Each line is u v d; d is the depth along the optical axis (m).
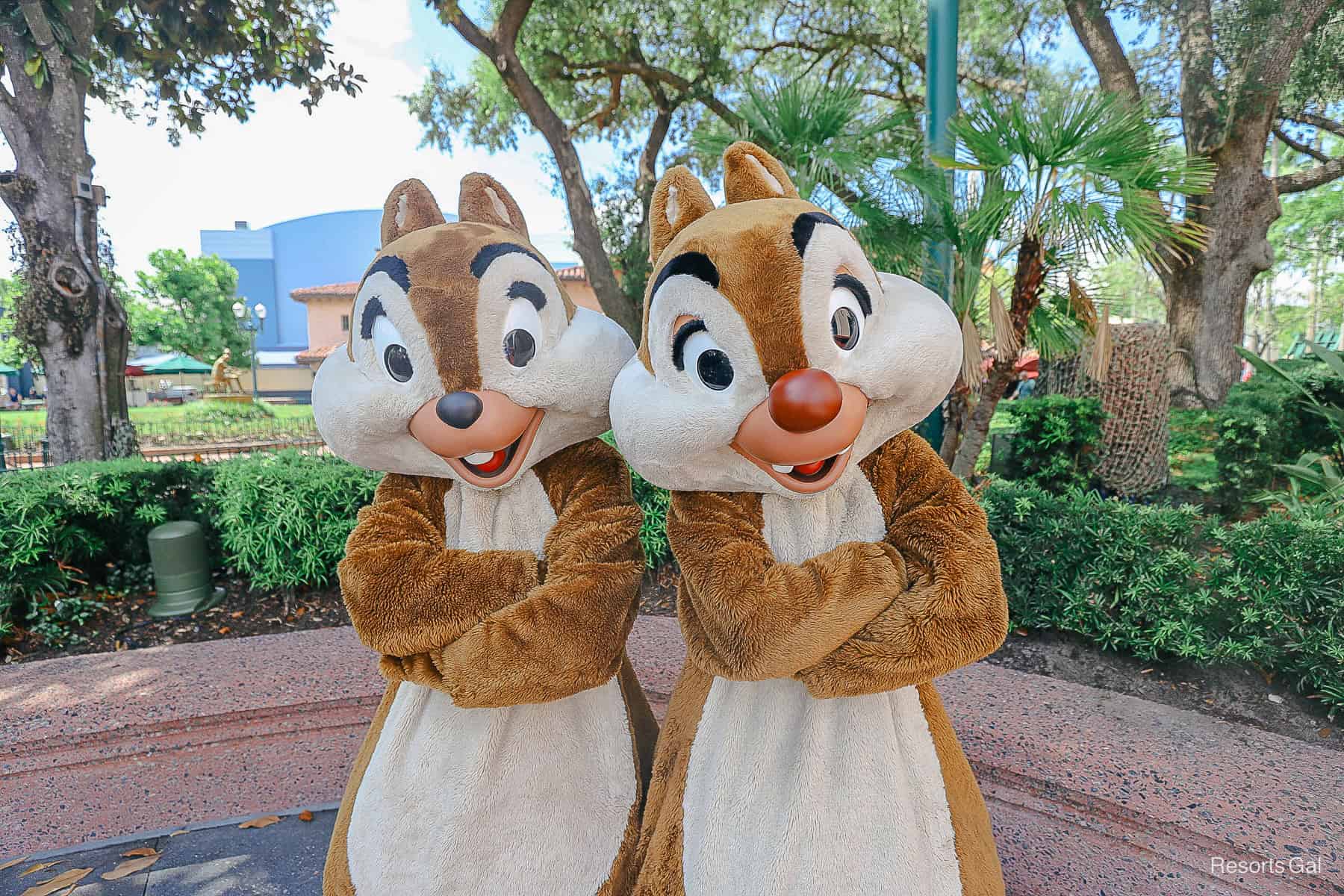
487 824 1.51
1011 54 10.22
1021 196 3.49
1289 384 5.10
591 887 1.56
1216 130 8.45
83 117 5.73
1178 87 9.05
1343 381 4.99
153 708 2.69
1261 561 2.80
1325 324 25.34
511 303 1.42
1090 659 3.21
